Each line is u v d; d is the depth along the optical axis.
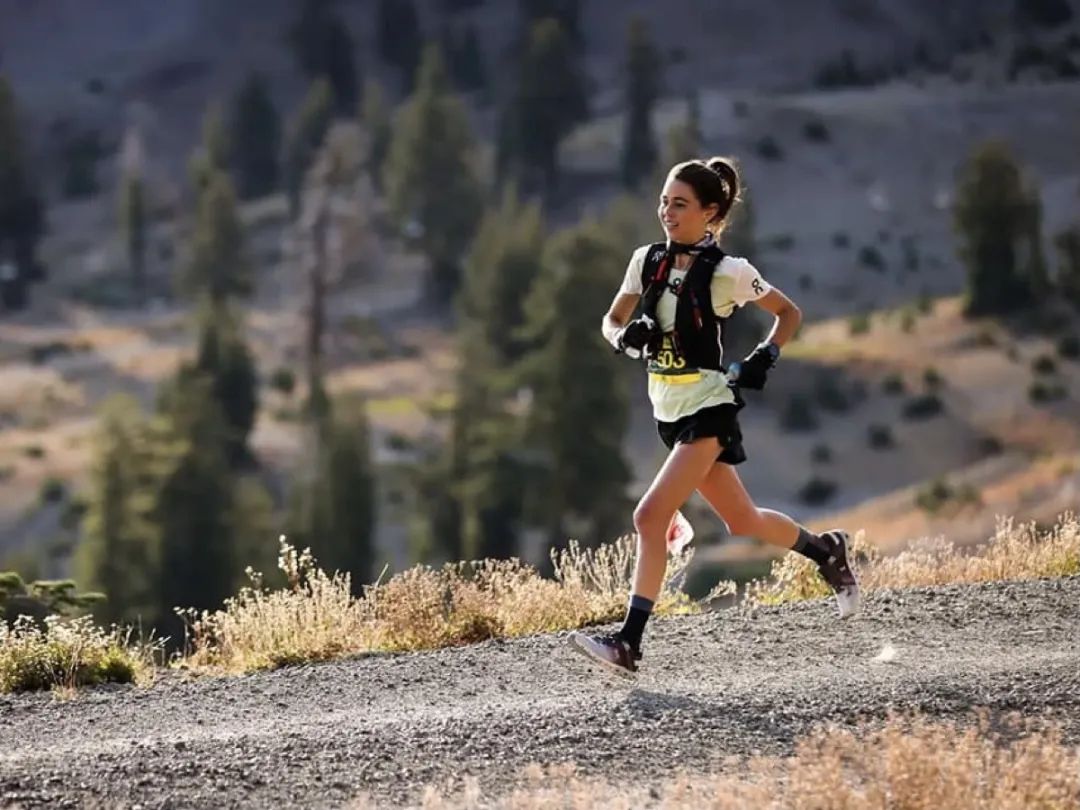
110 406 129.88
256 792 9.79
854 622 14.70
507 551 145.00
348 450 138.25
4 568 126.69
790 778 9.11
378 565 145.00
